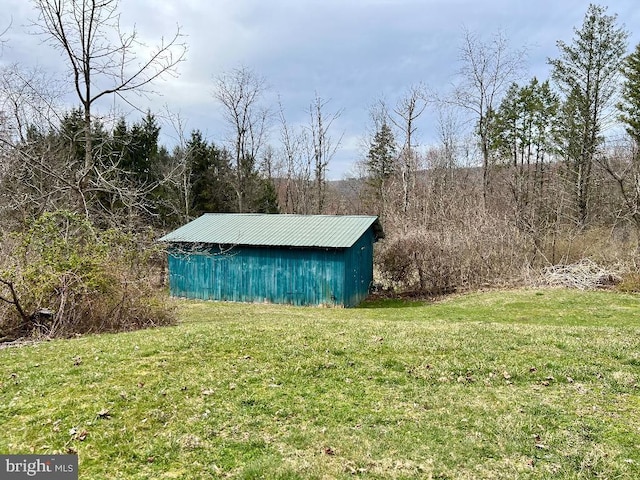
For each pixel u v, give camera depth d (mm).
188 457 4293
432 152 38500
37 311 9359
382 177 44094
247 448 4488
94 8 13828
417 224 22547
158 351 7043
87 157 13820
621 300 14891
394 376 6344
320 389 5895
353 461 4254
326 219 20312
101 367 6312
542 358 6961
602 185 27859
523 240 20656
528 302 15469
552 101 34594
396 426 4957
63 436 4527
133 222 13398
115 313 10211
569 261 20297
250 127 36469
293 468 4102
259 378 6164
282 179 48344
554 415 5156
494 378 6285
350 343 7648
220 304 18109
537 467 4156
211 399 5492
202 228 20594
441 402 5531
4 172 13516
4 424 4730
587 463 4195
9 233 10523
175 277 20125
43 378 5895
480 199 27219
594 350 7305
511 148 36844
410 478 3986
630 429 4812
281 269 18281
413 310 15781
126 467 4105
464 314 14359
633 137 26922
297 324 9422
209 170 34781
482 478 3994
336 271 17438
